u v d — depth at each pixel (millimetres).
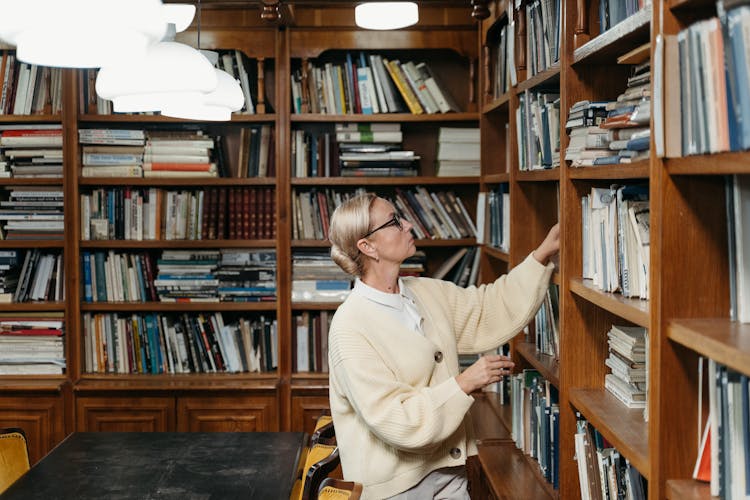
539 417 3100
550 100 2867
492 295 2689
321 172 4621
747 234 1548
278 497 2607
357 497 2066
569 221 2479
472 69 4625
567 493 2523
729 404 1458
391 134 4621
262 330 4676
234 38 4512
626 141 1963
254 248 4664
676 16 1564
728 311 1622
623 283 2041
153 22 1725
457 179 4598
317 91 4605
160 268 4641
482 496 3625
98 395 4543
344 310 2480
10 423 4559
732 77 1305
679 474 1626
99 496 2613
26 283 4637
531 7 3135
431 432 2238
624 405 2279
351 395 2354
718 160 1382
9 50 4543
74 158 4543
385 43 4539
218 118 2873
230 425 4551
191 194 4629
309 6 4461
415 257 4652
